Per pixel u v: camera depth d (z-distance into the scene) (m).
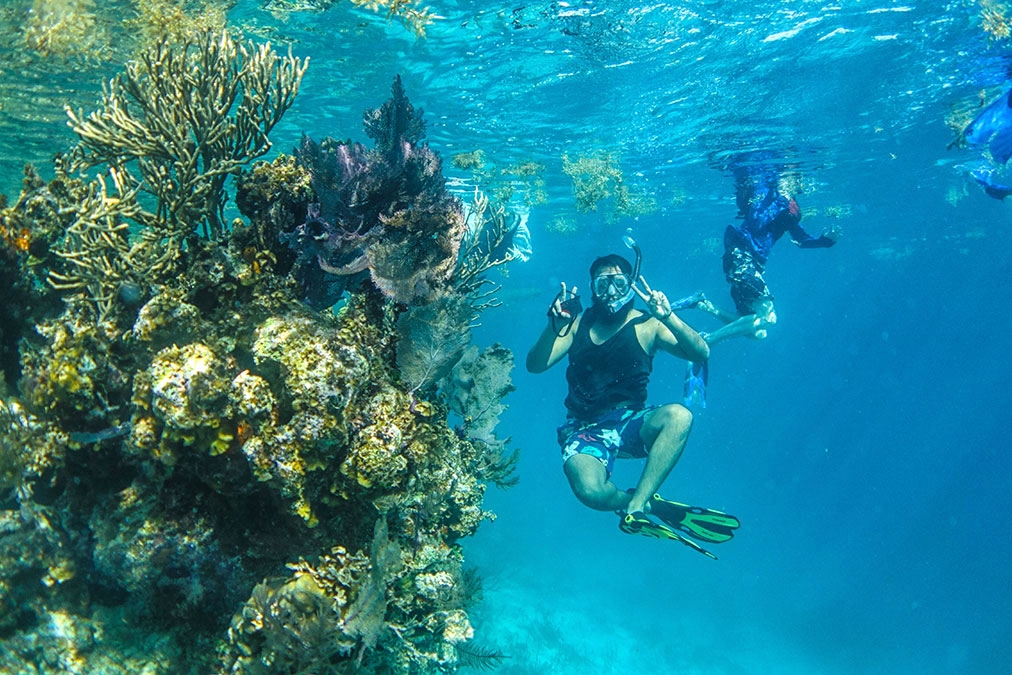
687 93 13.30
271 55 3.72
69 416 3.12
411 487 3.53
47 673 3.12
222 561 3.12
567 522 42.00
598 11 9.76
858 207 28.73
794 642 29.41
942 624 34.09
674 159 18.41
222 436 2.76
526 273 46.41
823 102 14.40
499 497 39.53
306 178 3.54
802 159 19.06
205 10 4.68
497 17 9.71
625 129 15.29
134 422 2.88
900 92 14.20
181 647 3.19
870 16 10.67
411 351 3.58
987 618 34.62
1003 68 12.95
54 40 6.80
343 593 3.00
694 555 38.41
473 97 12.64
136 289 3.25
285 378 2.85
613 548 37.25
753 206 11.76
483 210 4.91
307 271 3.62
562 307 6.33
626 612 27.19
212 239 3.52
